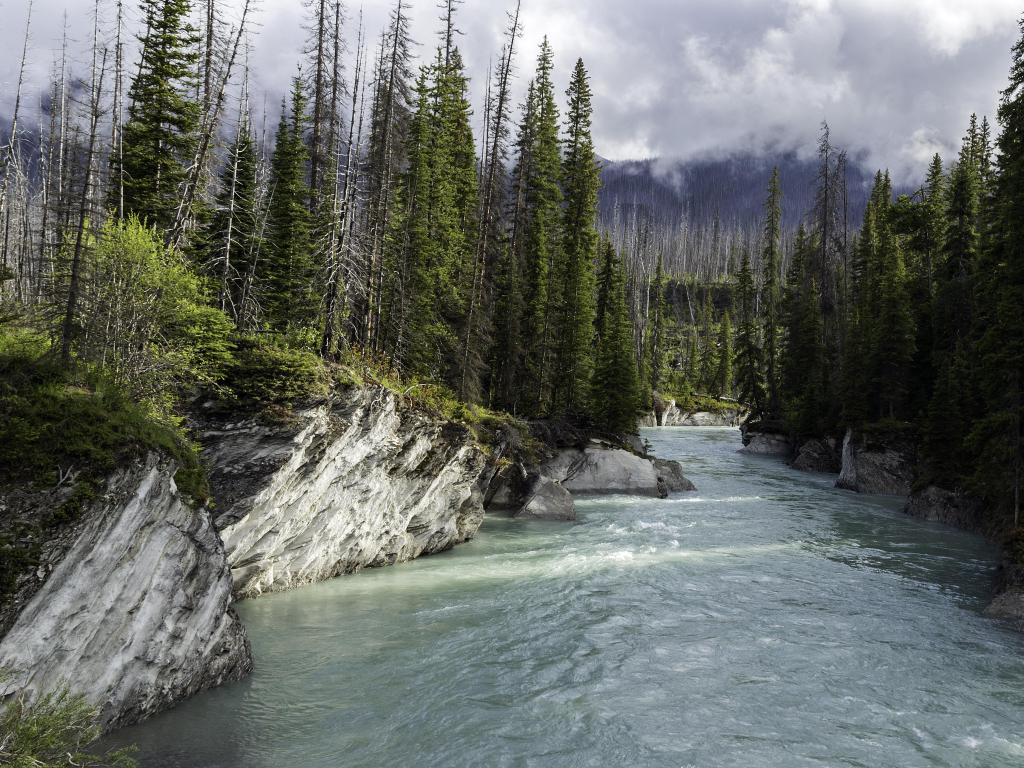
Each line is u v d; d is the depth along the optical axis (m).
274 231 28.55
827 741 11.77
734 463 58.59
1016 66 26.92
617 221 183.38
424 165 37.19
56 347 12.70
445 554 25.58
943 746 11.66
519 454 36.16
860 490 42.84
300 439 18.50
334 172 27.09
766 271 85.25
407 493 24.14
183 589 12.13
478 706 12.88
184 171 25.45
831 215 68.94
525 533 29.55
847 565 24.08
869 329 49.59
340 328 24.08
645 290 144.12
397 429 23.06
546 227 51.56
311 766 10.64
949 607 19.33
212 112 25.86
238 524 17.22
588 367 51.75
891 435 43.62
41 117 38.84
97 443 10.48
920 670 14.90
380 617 17.89
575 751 11.32
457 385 36.16
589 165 54.16
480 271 38.38
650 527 30.83
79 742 8.72
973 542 28.20
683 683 14.05
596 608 18.84
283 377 19.25
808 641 16.53
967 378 34.78
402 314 32.12
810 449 55.47
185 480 12.51
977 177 49.44
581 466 41.56
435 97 41.72
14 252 34.91
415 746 11.38
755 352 74.75
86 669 10.05
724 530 30.23
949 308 42.16
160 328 17.09
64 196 14.03
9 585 8.72
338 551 21.86
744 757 11.20
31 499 9.37
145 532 11.09
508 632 16.88
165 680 11.77
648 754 11.24
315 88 28.62
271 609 18.30
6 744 7.84
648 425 98.06
